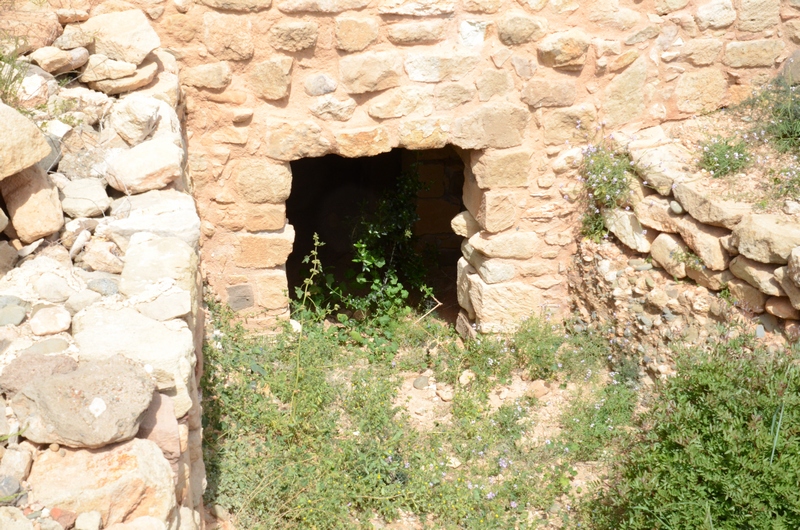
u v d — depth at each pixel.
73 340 2.52
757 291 4.55
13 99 3.59
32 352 2.36
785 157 5.05
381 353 5.81
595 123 5.38
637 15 5.15
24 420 2.17
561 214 5.60
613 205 5.40
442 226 7.61
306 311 5.94
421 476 4.46
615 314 5.39
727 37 5.38
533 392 5.36
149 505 2.12
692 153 5.24
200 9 4.64
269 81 4.88
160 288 2.78
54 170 3.48
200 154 5.04
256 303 5.57
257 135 5.04
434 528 4.23
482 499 4.46
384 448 4.58
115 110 3.73
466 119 5.18
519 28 4.99
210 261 5.39
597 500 4.33
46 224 3.03
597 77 5.25
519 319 5.86
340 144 5.12
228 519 3.84
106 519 2.04
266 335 5.55
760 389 3.77
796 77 5.45
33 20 4.06
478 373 5.54
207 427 4.25
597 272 5.47
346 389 5.14
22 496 2.01
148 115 3.63
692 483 3.55
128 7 4.52
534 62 5.12
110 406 2.13
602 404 5.08
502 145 5.30
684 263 5.01
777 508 3.36
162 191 3.42
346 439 4.57
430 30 4.90
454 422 5.14
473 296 5.89
